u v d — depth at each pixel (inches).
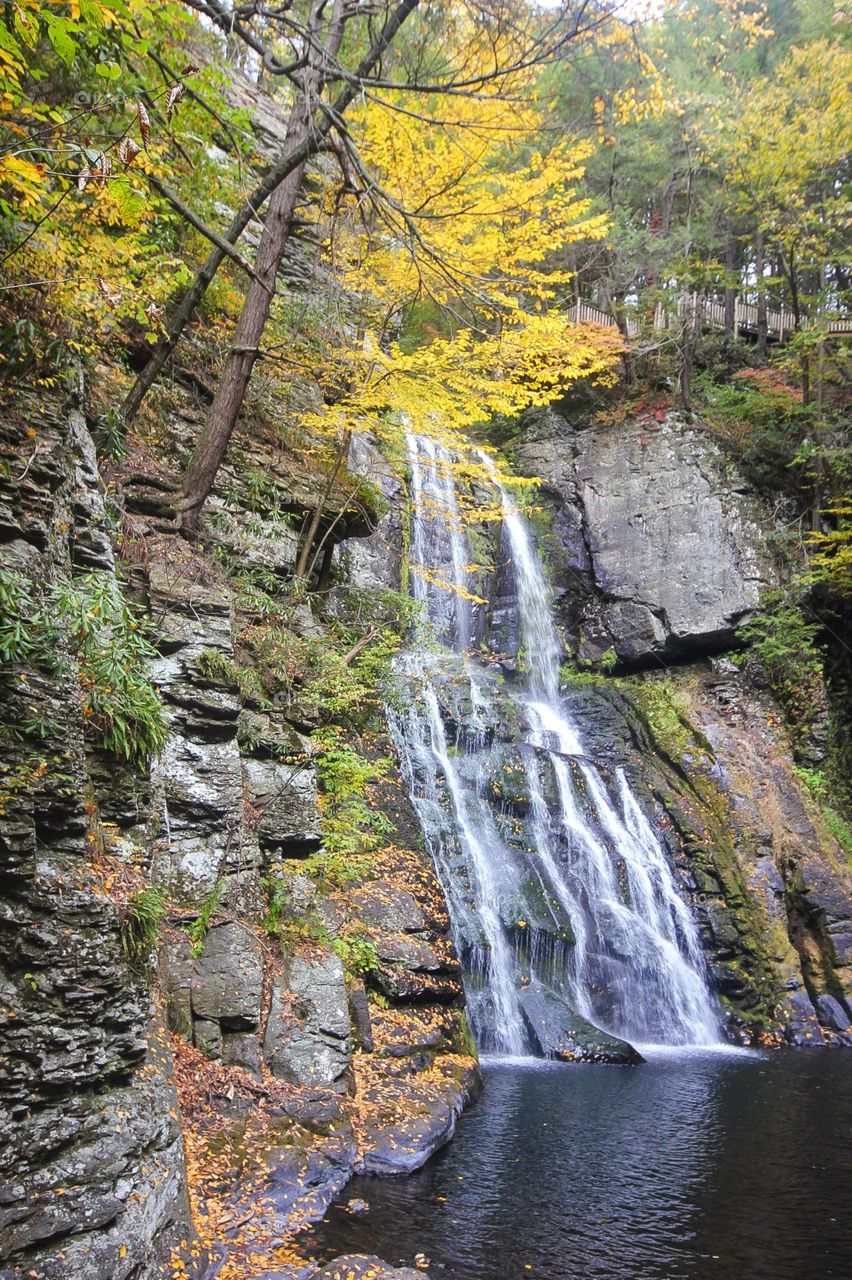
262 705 340.5
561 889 489.7
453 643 729.0
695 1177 257.0
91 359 317.4
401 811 433.7
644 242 794.8
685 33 776.3
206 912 257.0
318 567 483.8
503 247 378.6
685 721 682.8
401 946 340.2
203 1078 227.3
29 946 153.9
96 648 197.8
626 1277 197.0
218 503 389.4
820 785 653.3
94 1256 142.8
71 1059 154.6
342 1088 254.4
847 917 553.6
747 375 823.1
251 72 630.5
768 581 725.9
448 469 494.0
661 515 770.2
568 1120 302.7
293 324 462.3
